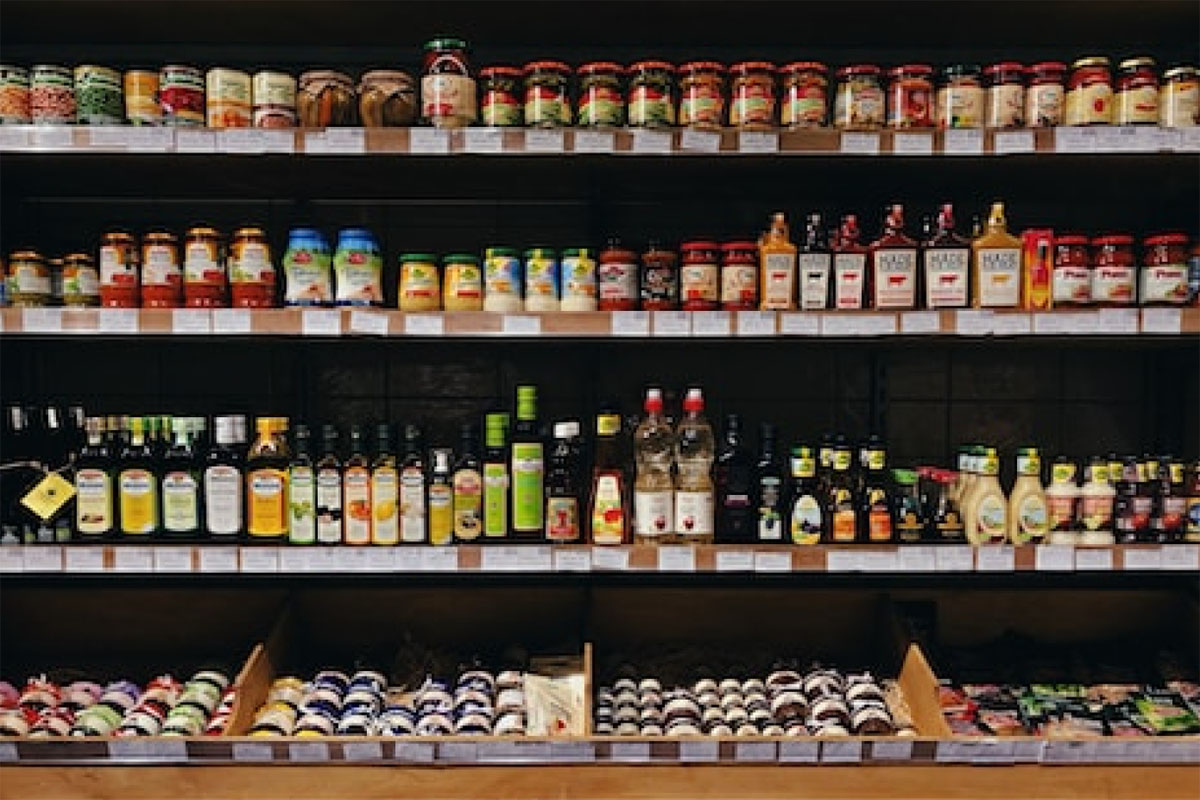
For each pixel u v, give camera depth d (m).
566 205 2.62
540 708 2.10
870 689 2.17
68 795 1.93
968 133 1.99
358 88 2.12
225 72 2.04
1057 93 2.04
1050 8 2.24
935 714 2.00
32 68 2.09
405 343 2.63
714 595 2.51
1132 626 2.51
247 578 2.59
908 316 2.02
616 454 2.15
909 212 2.57
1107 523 2.10
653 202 2.60
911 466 2.63
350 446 2.40
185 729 2.00
